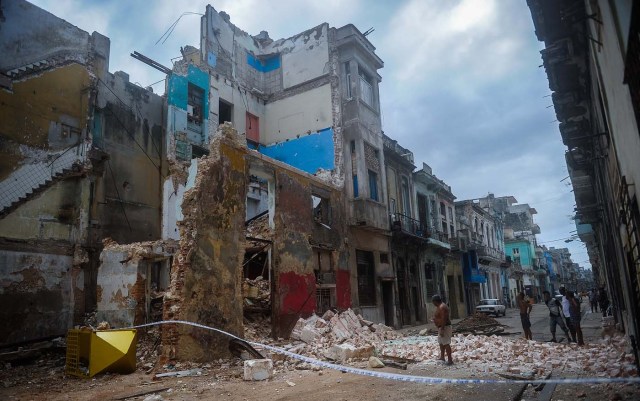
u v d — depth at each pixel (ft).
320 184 65.98
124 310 49.96
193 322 38.47
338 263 66.28
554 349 38.42
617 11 12.49
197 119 70.23
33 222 51.19
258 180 75.10
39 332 49.49
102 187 59.72
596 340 46.03
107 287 52.24
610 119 19.52
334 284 64.28
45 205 52.75
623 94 14.02
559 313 44.93
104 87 62.95
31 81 53.31
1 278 47.14
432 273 102.01
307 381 28.30
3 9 51.47
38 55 54.60
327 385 26.58
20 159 50.98
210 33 75.46
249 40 85.30
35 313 49.52
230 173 47.03
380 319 74.64
